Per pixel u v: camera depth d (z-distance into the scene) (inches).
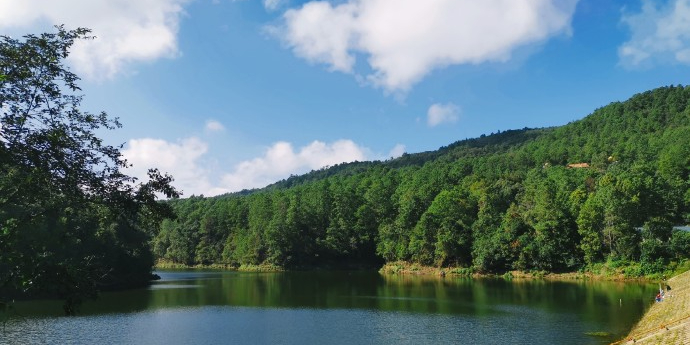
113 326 2007.9
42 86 650.2
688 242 3435.0
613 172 5762.8
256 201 6958.7
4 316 2172.7
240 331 1930.4
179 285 3818.9
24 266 601.0
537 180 5856.3
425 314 2276.1
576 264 3907.5
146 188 738.2
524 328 1887.3
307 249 5890.8
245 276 4830.2
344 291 3304.6
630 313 2127.2
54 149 655.8
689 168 5477.4
